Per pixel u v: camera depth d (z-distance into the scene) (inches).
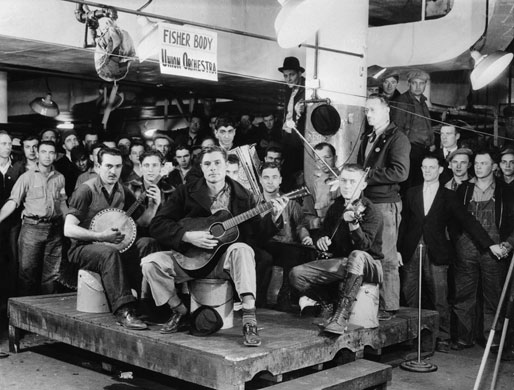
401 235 244.8
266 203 183.6
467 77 313.9
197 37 183.2
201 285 183.0
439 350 236.4
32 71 302.7
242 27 279.4
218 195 190.1
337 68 240.1
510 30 291.6
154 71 299.1
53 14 228.2
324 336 182.5
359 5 241.0
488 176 238.7
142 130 364.2
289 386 168.6
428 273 238.1
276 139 326.3
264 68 290.4
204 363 162.4
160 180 247.8
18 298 226.5
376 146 221.5
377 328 202.2
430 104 320.2
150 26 219.0
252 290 173.5
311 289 201.9
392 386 196.2
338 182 216.8
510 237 229.8
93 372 205.9
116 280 191.0
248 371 159.3
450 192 236.1
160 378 201.6
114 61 219.6
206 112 355.6
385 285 217.8
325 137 242.7
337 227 207.5
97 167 259.4
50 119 373.4
